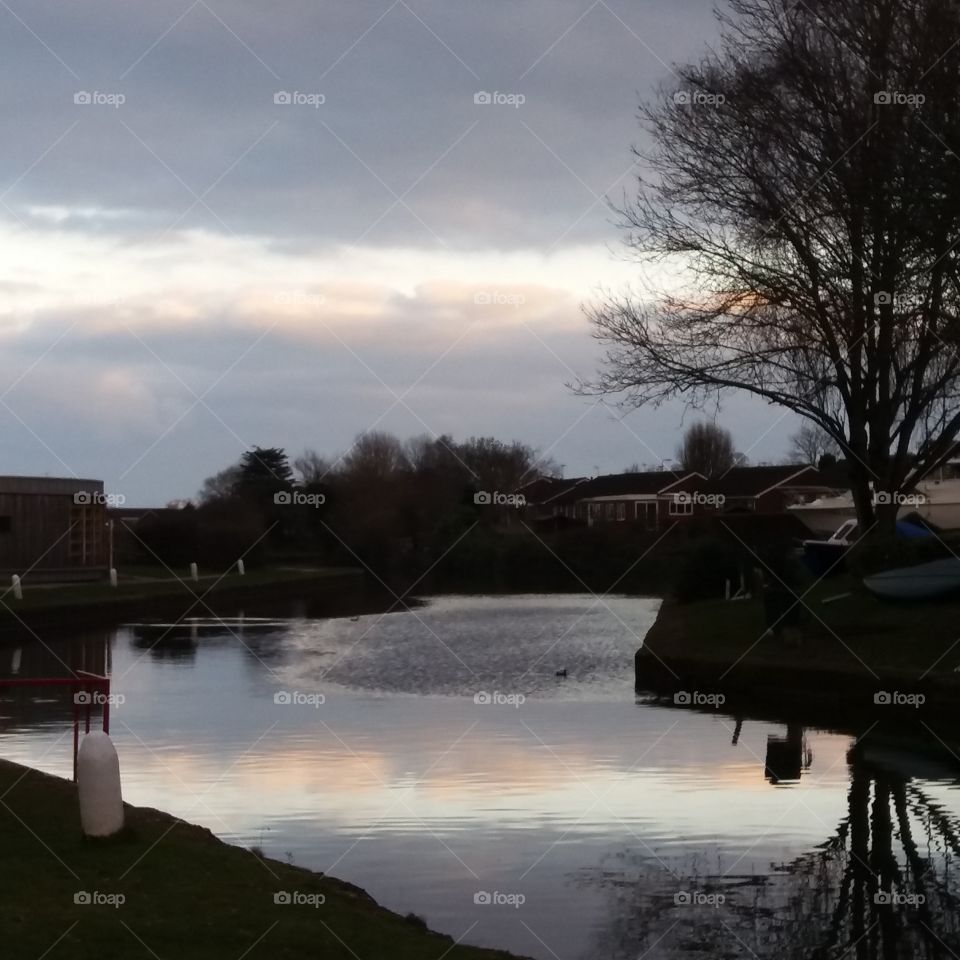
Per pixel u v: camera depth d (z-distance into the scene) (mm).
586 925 10891
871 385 28750
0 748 18469
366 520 73625
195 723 20812
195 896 10117
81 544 52156
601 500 90125
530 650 32562
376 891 11711
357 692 24734
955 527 44531
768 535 47250
